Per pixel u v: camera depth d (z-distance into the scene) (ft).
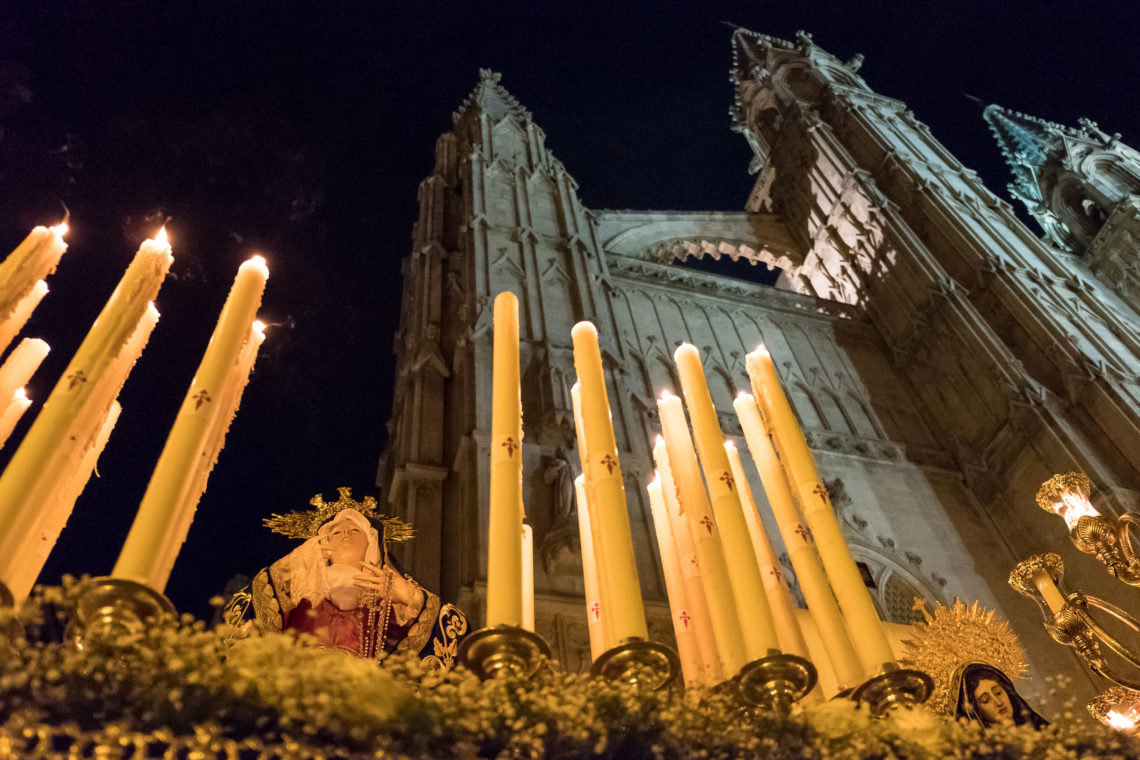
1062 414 58.34
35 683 9.30
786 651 16.92
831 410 65.77
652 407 56.34
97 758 9.89
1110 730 13.38
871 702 13.93
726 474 16.99
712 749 11.66
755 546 19.16
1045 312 64.90
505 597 13.37
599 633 18.80
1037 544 54.85
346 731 10.12
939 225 77.00
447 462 44.73
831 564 16.19
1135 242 88.28
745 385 64.44
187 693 9.69
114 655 10.06
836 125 97.30
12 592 12.20
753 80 110.83
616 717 11.47
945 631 22.08
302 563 20.76
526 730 10.91
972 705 19.12
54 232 18.42
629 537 15.16
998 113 114.01
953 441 63.93
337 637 19.29
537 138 82.17
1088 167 100.37
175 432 13.80
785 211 99.76
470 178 71.36
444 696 11.44
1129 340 64.64
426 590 21.85
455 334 55.57
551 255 63.98
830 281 86.99
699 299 73.10
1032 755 12.87
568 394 47.52
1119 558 24.18
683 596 18.99
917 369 70.90
